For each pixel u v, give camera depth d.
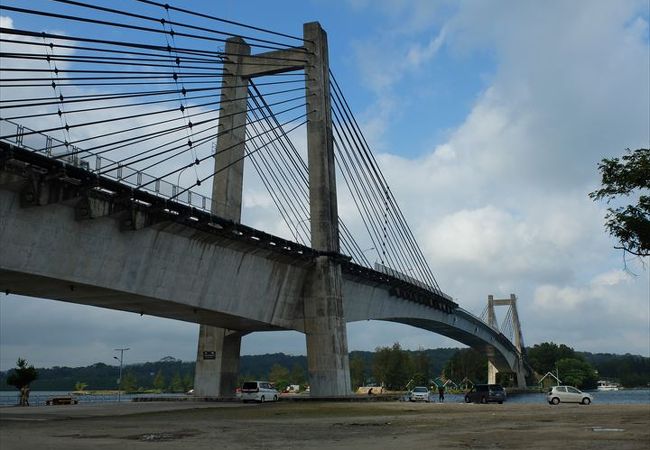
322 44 58.66
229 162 53.88
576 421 26.50
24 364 54.25
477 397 57.50
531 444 16.66
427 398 60.09
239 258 44.75
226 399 55.75
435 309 85.88
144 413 37.31
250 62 55.97
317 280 53.53
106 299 38.94
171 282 39.31
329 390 52.03
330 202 55.75
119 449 16.42
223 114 54.41
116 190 33.06
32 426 26.25
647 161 17.39
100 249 33.91
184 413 36.91
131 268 36.16
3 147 26.97
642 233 17.33
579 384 175.12
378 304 67.81
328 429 24.00
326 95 58.06
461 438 19.16
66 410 42.12
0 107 27.38
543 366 189.62
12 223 29.34
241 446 17.44
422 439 19.11
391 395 60.19
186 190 38.16
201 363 59.00
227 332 58.50
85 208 31.91
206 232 40.16
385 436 20.52
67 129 30.59
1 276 31.09
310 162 56.09
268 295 49.53
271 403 51.38
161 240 37.69
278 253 48.09
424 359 173.12
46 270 31.28
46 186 29.80
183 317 47.62
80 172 30.55
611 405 45.00
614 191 17.97
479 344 123.44
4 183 28.34
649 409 36.84
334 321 53.09
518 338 159.50
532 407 42.62
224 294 44.34
